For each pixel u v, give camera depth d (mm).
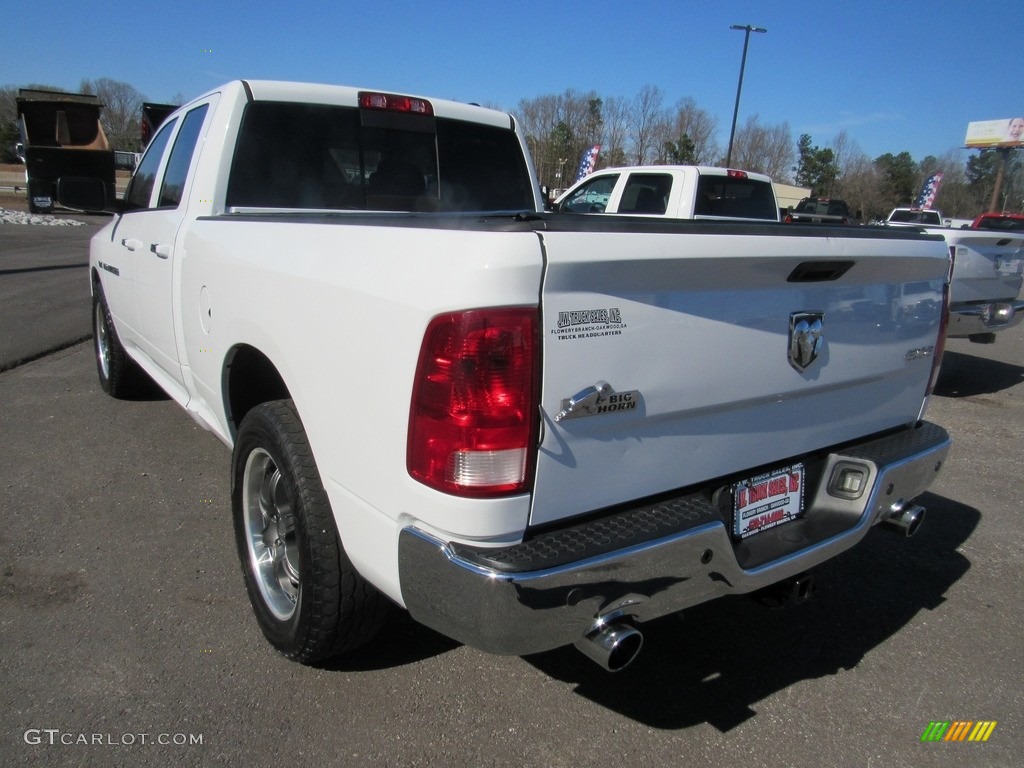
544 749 2416
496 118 4289
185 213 3484
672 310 2031
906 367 2887
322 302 2230
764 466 2529
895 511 2807
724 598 3408
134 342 4660
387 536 2076
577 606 1921
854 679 2852
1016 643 3123
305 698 2584
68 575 3252
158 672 2670
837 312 2504
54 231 20812
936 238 2848
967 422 6402
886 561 3811
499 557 1877
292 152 3590
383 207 3887
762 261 2164
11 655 2715
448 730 2475
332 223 2387
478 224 1852
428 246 1908
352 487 2186
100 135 24734
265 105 3521
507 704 2613
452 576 1896
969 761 2451
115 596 3113
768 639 3094
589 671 2812
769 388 2348
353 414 2129
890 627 3213
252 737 2395
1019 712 2697
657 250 1927
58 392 5875
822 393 2582
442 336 1822
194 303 3207
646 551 2002
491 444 1821
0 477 4207
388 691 2645
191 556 3445
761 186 9102
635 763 2377
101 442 4797
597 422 1957
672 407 2100
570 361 1868
